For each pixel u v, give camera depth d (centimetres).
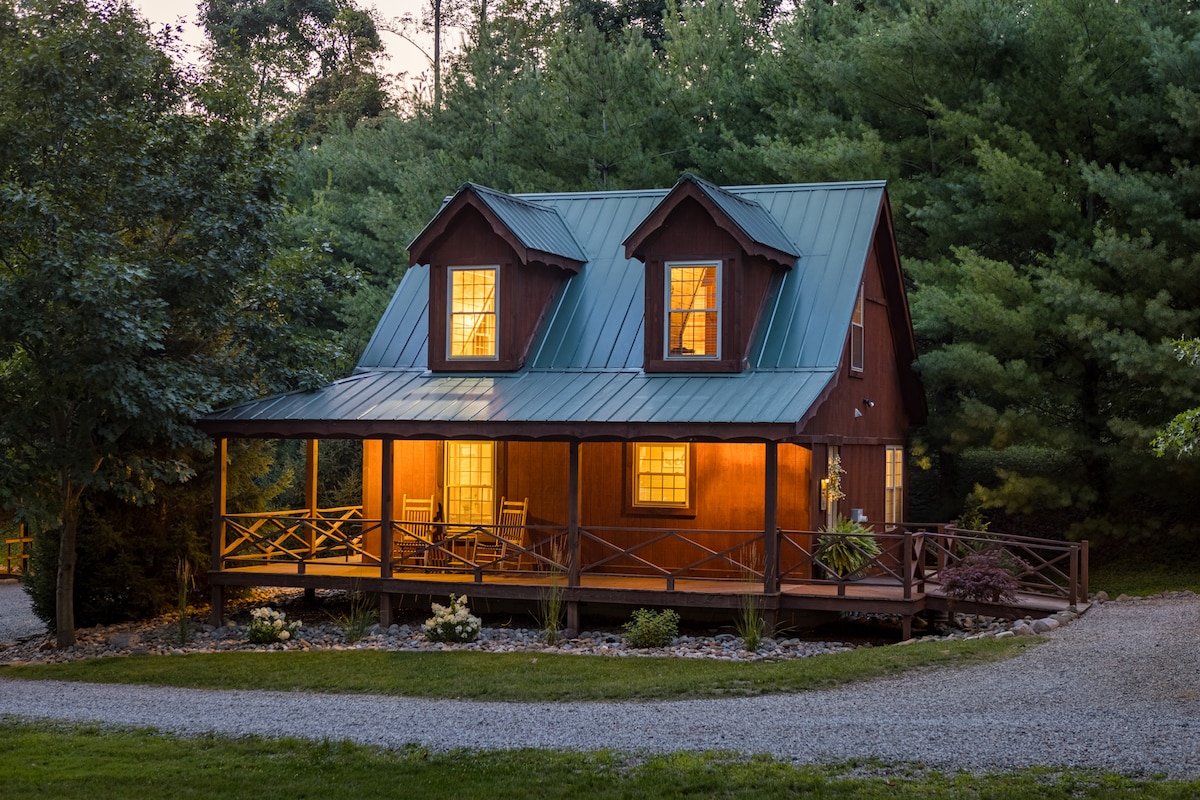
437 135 3975
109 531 2106
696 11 3434
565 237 2300
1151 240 2139
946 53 2567
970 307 2280
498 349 2141
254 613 1916
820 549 1870
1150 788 873
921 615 1994
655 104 3253
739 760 1012
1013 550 2403
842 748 1038
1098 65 2409
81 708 1380
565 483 2105
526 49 4441
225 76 2036
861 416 2192
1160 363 2034
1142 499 2573
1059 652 1471
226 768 1045
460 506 2172
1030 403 2511
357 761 1059
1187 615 1706
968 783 912
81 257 1714
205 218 1927
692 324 2033
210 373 2012
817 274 2102
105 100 1895
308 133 5288
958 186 2489
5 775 1026
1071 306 2195
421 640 1841
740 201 2123
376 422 1944
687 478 2038
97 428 1888
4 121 1736
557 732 1161
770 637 1786
